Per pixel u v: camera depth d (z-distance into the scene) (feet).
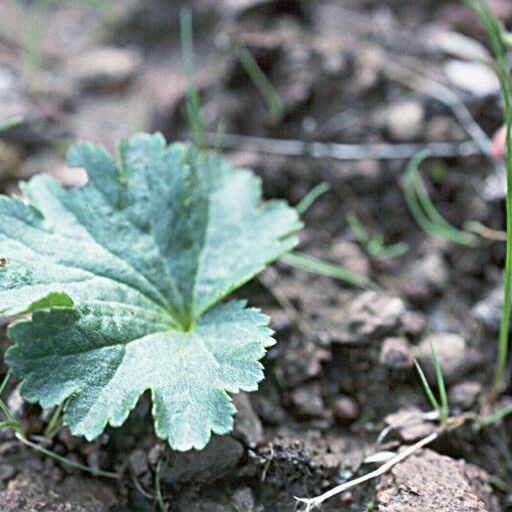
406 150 0.94
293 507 0.78
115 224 0.80
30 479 0.78
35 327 0.74
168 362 0.75
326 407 0.82
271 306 0.85
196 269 0.81
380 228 0.92
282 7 1.01
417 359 0.83
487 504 0.78
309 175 0.94
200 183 0.83
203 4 1.04
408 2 1.05
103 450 0.78
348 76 0.97
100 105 0.99
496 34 0.90
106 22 1.05
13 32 1.04
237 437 0.78
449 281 0.89
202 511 0.77
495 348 0.86
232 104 0.97
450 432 0.80
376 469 0.78
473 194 0.92
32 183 0.80
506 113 0.79
